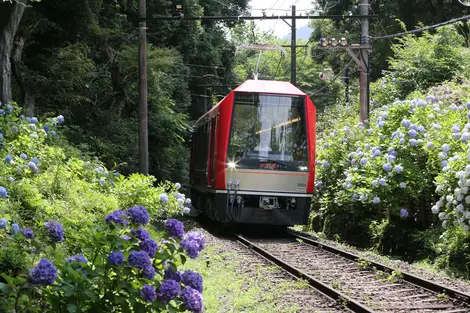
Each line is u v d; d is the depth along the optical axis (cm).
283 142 1551
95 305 400
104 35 2048
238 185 1529
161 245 450
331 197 1636
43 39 1988
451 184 1088
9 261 536
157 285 416
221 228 1789
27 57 1961
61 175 1064
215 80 4016
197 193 2156
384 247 1322
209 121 1786
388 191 1297
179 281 427
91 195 1085
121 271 407
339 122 2305
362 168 1435
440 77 2395
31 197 891
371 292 831
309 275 909
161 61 2261
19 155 1103
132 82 2308
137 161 2055
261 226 1848
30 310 400
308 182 1549
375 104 2439
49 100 1772
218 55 3862
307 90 5466
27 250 495
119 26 2270
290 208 1550
